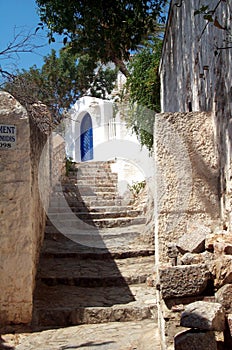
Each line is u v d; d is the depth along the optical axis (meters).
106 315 5.38
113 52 8.42
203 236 4.41
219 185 5.06
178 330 3.28
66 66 17.25
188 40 6.77
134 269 6.95
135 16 7.62
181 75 7.62
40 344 4.61
